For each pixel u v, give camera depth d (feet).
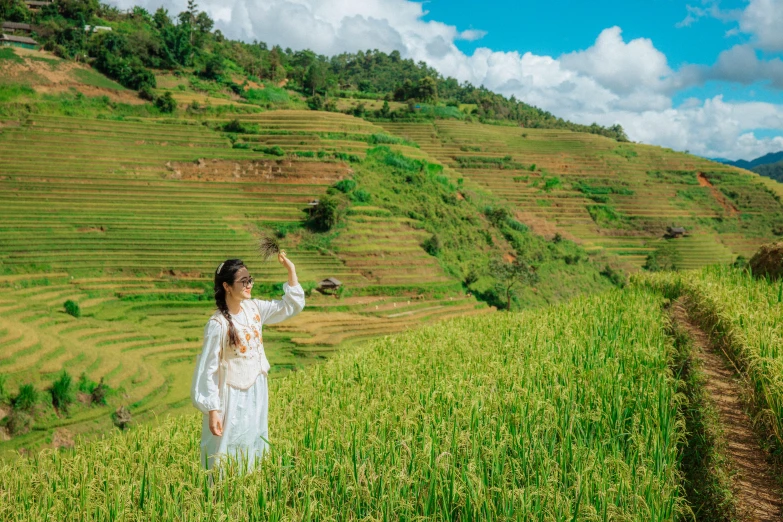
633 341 33.73
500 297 260.01
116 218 236.84
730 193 449.89
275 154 320.09
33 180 252.62
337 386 27.94
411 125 508.53
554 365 26.89
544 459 16.93
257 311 18.38
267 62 582.35
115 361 139.74
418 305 237.86
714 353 32.99
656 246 380.58
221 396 17.22
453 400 22.21
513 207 381.81
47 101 329.31
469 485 14.83
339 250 257.96
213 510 14.17
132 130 314.96
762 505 16.81
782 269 49.52
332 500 15.11
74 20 496.64
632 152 507.71
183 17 591.37
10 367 121.29
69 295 184.85
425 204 310.86
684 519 16.16
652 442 18.72
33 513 15.55
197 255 224.12
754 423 21.97
